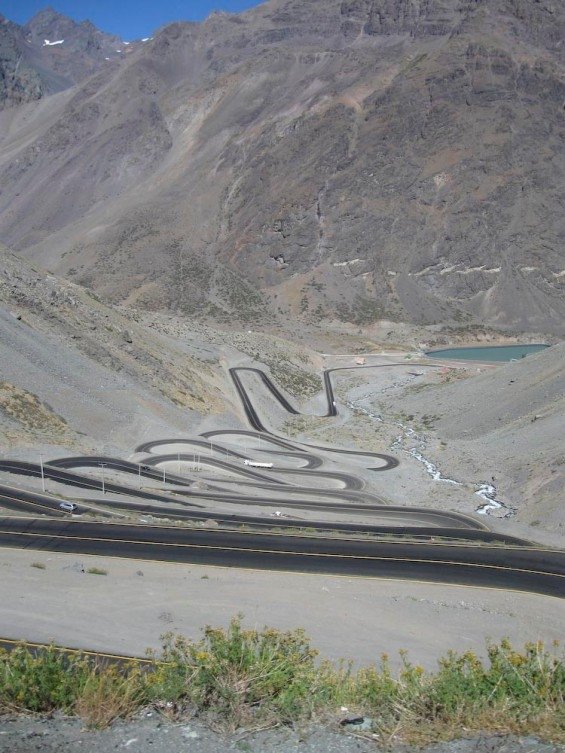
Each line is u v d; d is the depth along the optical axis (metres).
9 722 7.42
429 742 7.13
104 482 51.62
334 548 33.94
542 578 31.03
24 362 69.69
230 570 29.48
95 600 21.92
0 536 33.53
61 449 59.25
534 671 8.27
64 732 7.20
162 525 37.03
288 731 7.36
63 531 34.75
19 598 21.03
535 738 7.21
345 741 7.16
